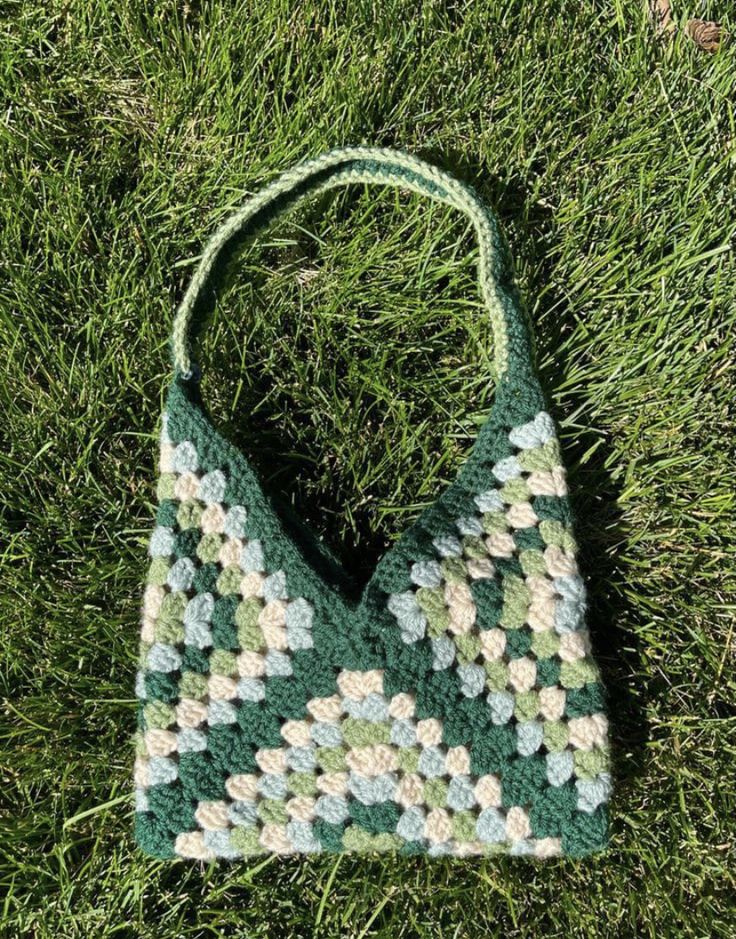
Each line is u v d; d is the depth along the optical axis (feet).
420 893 2.96
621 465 3.26
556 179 3.48
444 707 2.53
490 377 3.29
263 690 2.56
